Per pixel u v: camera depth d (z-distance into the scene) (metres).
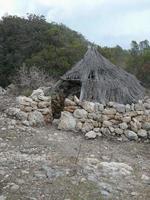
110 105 11.31
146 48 32.94
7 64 27.61
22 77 19.67
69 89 12.98
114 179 7.52
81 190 6.79
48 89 13.19
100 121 11.18
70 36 32.19
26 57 27.55
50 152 8.84
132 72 27.78
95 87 11.91
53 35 28.67
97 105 11.26
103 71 12.66
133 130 11.13
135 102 11.85
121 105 11.30
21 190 6.63
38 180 7.05
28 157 8.28
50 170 7.48
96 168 7.95
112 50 33.28
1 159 8.02
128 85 12.62
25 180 7.01
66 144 9.76
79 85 12.88
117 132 11.06
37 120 11.59
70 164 8.00
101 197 6.59
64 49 26.28
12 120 11.34
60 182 7.02
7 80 27.12
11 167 7.58
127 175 7.83
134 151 9.93
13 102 13.62
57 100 12.80
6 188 6.66
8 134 10.09
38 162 7.94
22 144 9.37
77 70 12.72
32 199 6.34
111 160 8.89
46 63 24.95
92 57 13.03
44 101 11.93
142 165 8.76
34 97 11.93
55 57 25.59
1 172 7.28
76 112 11.30
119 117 11.22
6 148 8.95
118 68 13.33
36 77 19.53
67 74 12.82
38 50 27.70
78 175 7.43
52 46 27.08
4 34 29.12
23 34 28.94
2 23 29.80
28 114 11.70
